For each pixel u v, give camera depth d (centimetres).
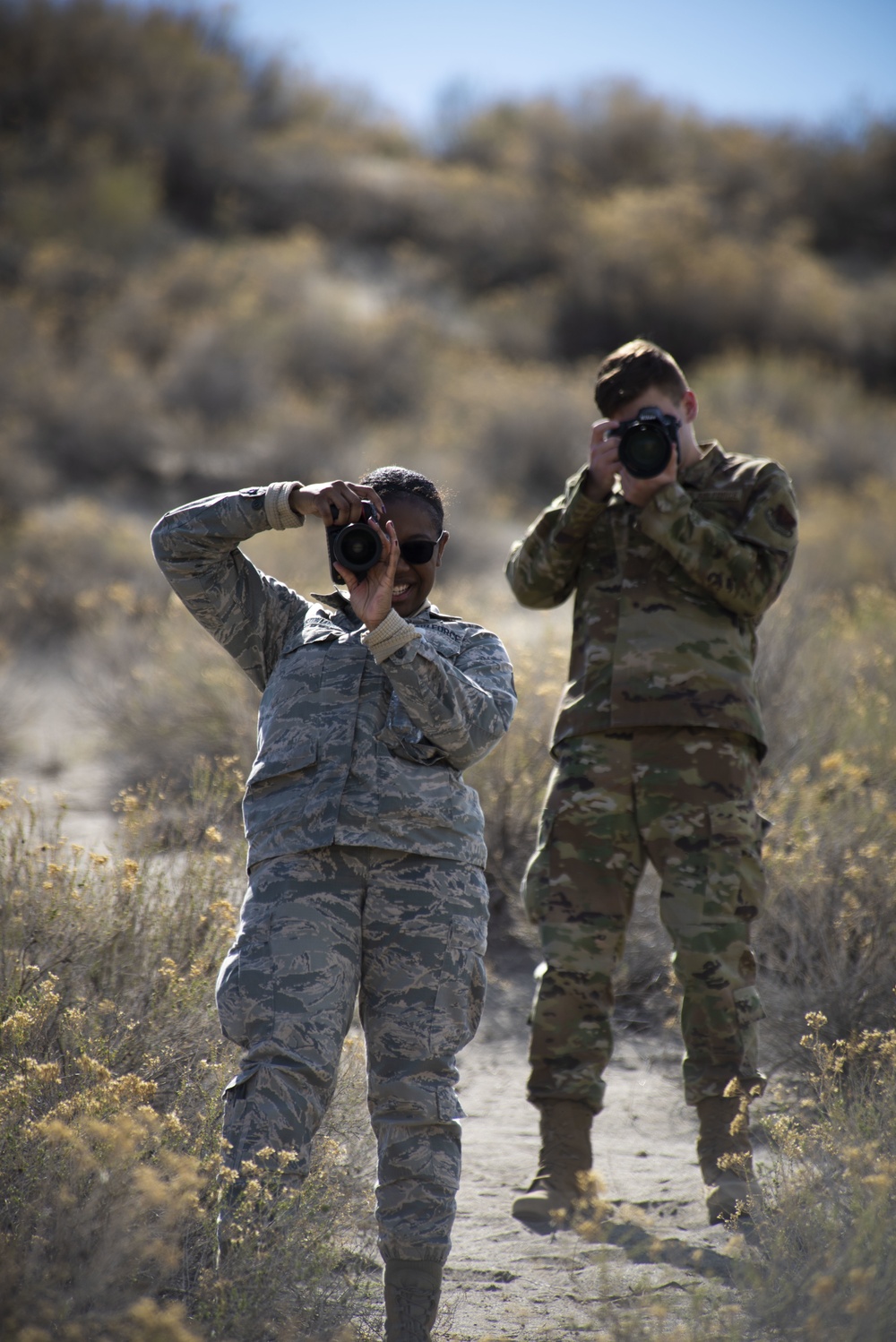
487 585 4794
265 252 9688
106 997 1273
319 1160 1089
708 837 1241
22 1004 1152
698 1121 1393
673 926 1238
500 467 7038
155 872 1521
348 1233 1098
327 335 8162
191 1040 1219
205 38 12544
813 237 13200
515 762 2198
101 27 11219
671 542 1259
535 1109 1531
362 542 898
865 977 1588
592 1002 1257
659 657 1267
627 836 1277
